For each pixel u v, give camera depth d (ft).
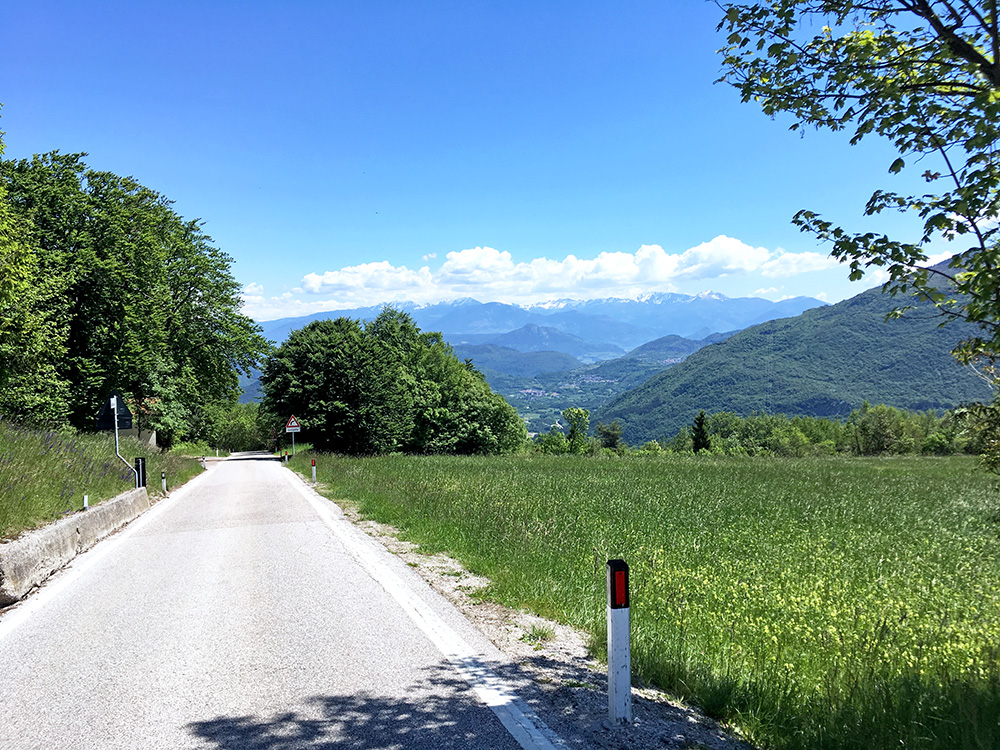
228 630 18.56
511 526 36.91
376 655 16.49
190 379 123.24
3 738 11.95
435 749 11.44
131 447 79.71
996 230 14.21
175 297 124.06
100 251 93.25
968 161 14.03
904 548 38.06
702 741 12.10
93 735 12.06
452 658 16.30
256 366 140.15
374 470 77.97
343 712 13.06
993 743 11.84
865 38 15.52
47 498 33.88
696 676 15.39
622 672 12.71
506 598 22.35
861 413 420.77
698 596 25.82
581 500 55.26
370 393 165.07
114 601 21.85
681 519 47.09
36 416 73.77
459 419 223.92
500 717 12.83
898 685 15.12
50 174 92.94
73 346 91.61
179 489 68.80
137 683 14.64
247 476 88.94
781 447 390.83
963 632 20.90
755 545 38.01
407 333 233.76
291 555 29.91
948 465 121.70
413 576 25.66
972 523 48.80
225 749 11.49
